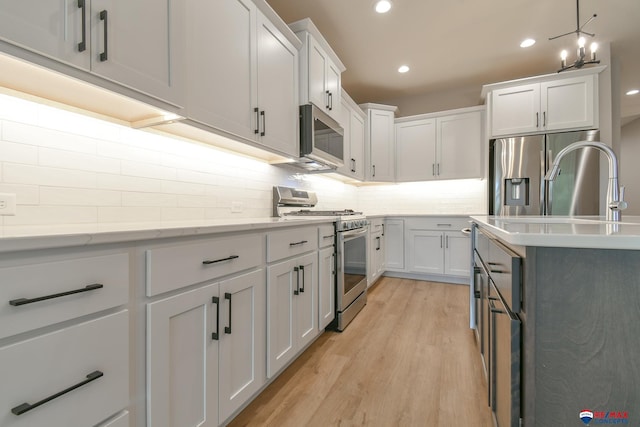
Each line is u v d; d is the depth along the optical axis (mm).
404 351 1995
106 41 981
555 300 749
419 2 2463
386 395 1528
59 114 1180
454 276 3750
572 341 739
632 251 708
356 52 3219
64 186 1192
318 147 2398
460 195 4184
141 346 891
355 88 4137
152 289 915
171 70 1225
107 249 800
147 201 1513
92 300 761
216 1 1502
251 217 2250
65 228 998
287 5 2484
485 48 3145
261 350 1451
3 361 604
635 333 706
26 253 637
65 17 881
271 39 1950
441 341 2141
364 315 2678
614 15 2648
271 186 2500
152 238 914
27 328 637
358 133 3785
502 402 1010
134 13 1082
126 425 842
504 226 998
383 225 3947
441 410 1412
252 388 1374
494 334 1193
